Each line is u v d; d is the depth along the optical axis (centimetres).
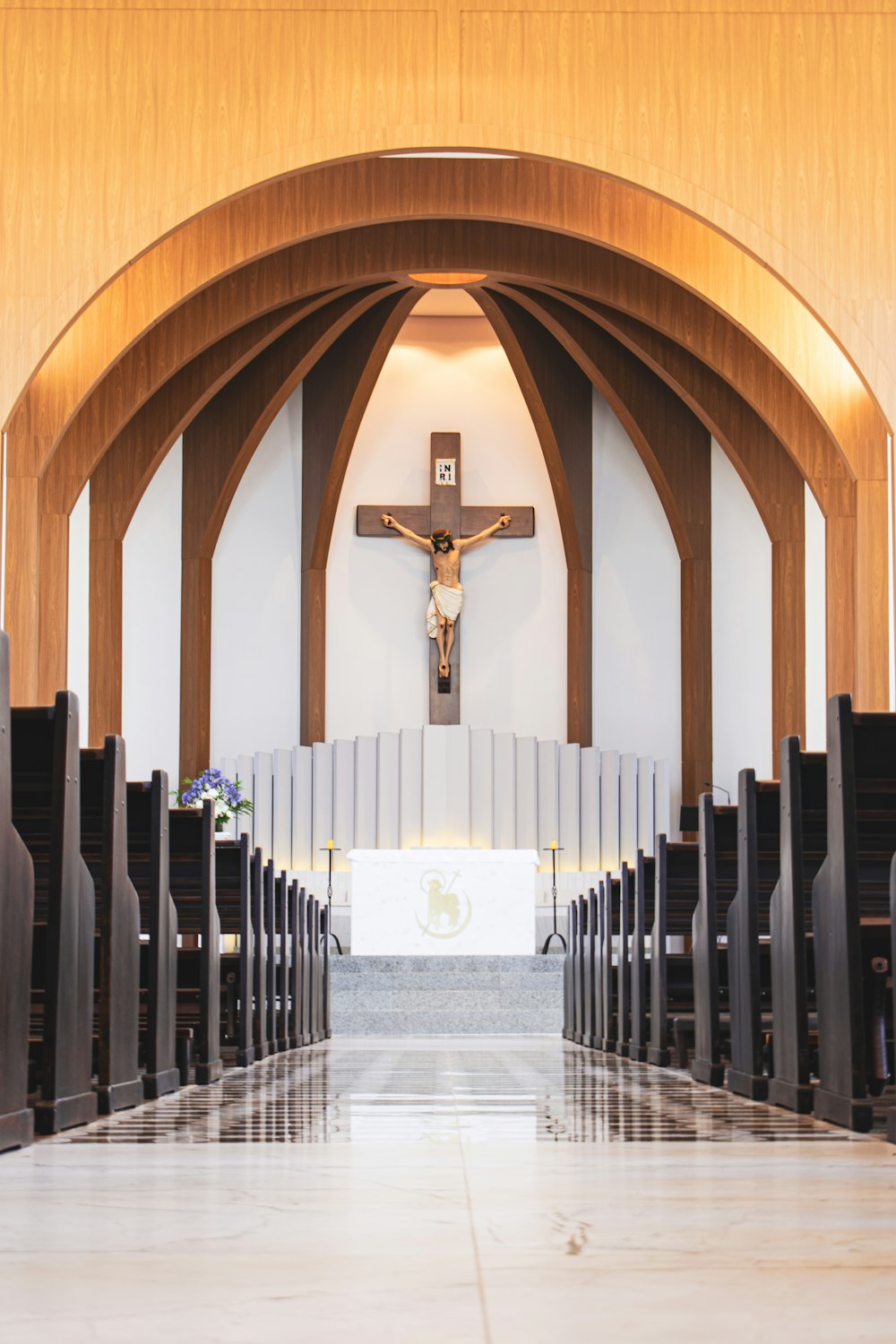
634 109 915
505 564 1725
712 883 552
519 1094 486
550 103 912
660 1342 143
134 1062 445
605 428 1702
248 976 676
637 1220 212
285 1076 592
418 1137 333
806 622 1545
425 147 909
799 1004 415
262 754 1616
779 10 919
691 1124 365
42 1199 238
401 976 1260
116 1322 153
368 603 1714
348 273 1308
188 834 564
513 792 1619
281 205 1122
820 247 912
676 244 1128
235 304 1315
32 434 1136
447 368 1741
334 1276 175
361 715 1700
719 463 1641
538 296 1517
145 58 916
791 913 421
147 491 1608
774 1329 148
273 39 916
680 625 1669
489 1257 185
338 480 1658
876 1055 477
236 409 1591
